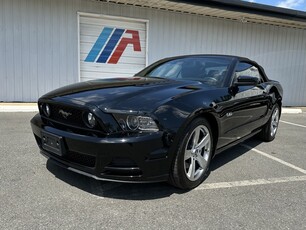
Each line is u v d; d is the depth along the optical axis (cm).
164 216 243
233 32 1012
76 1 779
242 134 398
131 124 241
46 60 778
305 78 1191
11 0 718
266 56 1094
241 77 355
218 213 252
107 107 247
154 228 225
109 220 232
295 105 1198
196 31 951
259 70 483
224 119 325
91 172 252
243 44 1040
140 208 254
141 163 242
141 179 247
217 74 370
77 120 261
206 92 311
